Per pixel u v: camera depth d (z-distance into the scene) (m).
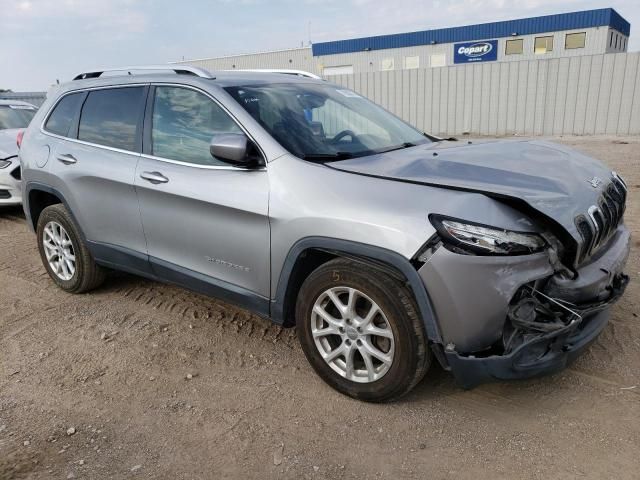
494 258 2.51
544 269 2.62
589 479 2.42
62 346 3.81
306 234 2.93
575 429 2.75
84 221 4.28
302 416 2.96
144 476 2.55
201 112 3.55
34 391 3.26
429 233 2.55
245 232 3.23
